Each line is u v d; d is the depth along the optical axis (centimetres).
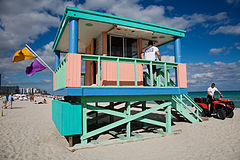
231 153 430
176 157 406
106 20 531
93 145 472
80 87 453
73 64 447
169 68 640
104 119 1036
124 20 566
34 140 568
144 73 741
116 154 424
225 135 598
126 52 707
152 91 561
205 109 985
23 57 680
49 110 1542
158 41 811
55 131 700
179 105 752
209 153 432
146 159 394
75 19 485
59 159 393
